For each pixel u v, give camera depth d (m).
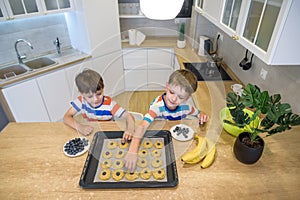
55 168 0.81
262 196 0.70
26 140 0.95
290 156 0.85
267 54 0.87
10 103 1.81
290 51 0.84
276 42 0.82
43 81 1.97
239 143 0.81
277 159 0.84
